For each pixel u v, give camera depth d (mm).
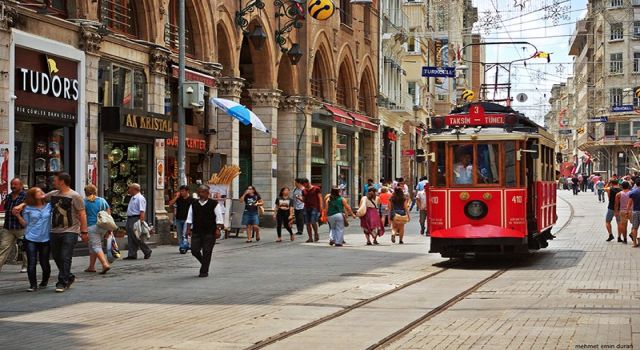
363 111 72688
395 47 82125
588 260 29328
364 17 70812
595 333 14352
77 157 31953
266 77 50344
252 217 39469
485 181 27750
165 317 16828
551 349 12992
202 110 40125
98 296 20203
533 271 25969
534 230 28766
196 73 39938
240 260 30156
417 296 20078
